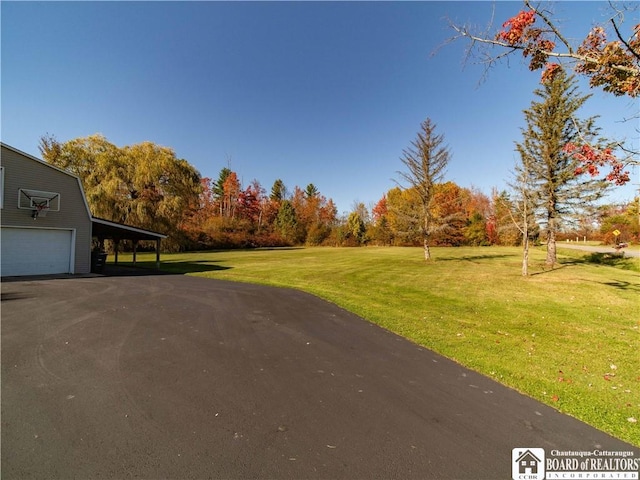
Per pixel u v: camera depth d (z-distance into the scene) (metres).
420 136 21.11
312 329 6.14
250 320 6.70
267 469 2.38
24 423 2.94
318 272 15.97
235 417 3.08
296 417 3.10
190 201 33.44
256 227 51.84
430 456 2.56
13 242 12.80
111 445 2.64
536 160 18.86
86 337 5.42
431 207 22.75
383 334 5.93
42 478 2.27
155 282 12.08
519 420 3.13
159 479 2.27
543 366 4.58
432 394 3.64
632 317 7.56
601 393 3.78
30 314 6.94
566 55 3.93
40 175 13.42
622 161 3.80
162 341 5.28
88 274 14.30
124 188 28.47
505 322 7.02
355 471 2.38
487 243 42.69
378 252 32.78
